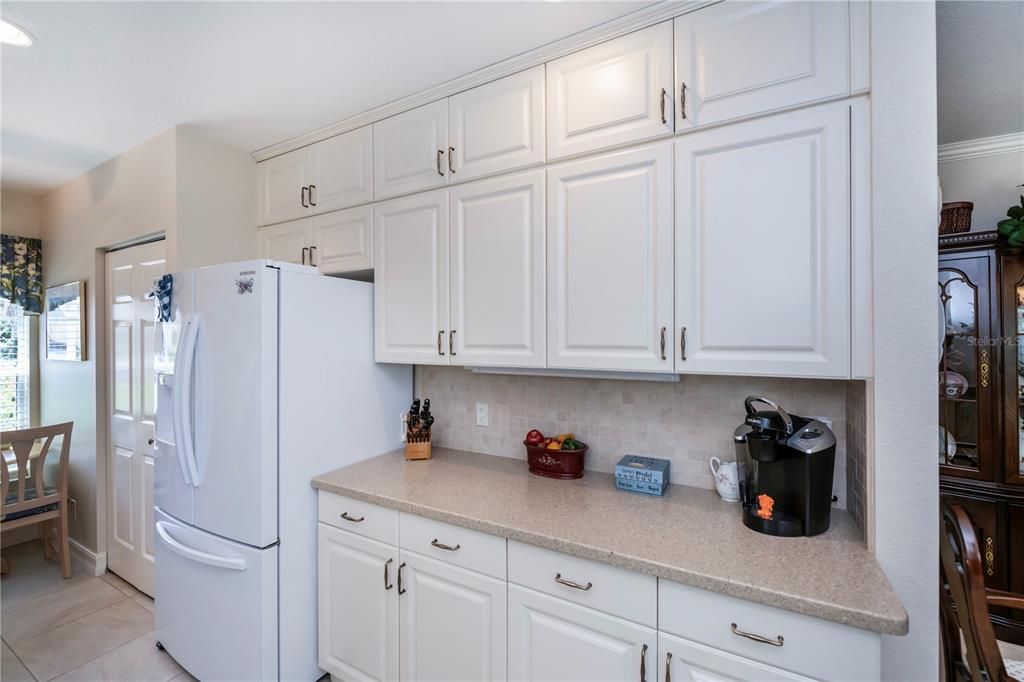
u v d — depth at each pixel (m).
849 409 1.43
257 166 2.51
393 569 1.59
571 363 1.57
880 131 1.14
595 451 1.89
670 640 1.13
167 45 1.59
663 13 1.41
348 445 1.98
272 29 1.52
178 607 1.91
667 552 1.17
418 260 1.94
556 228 1.60
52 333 3.05
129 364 2.54
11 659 1.99
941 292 2.22
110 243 2.56
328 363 1.89
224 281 1.73
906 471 1.12
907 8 1.12
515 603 1.35
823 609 0.95
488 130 1.75
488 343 1.76
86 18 1.45
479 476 1.83
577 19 1.47
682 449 1.72
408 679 1.56
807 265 1.22
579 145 1.55
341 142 2.18
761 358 1.28
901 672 1.13
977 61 1.70
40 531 3.21
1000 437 2.10
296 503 1.75
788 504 1.29
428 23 1.49
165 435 1.96
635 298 1.46
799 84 1.23
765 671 1.03
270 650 1.65
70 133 2.25
